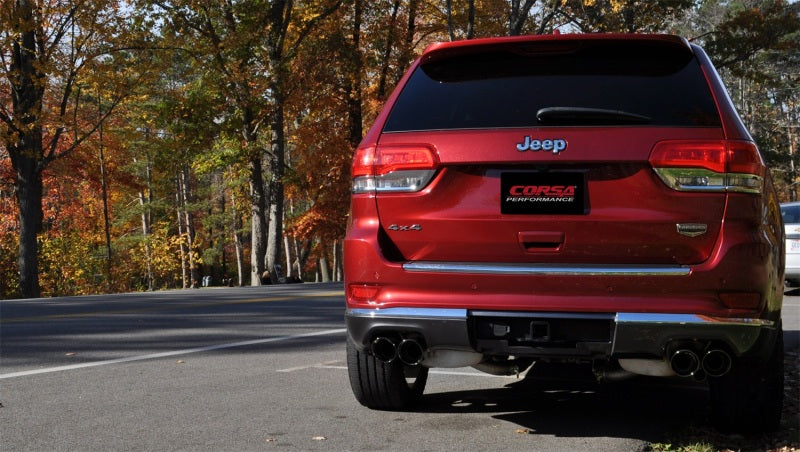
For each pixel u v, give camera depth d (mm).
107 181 44531
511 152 4000
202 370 6285
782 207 14609
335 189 38625
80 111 33938
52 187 48625
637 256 3922
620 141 3910
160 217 60969
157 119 31062
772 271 3936
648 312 3842
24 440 4148
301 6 33875
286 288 19062
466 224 4078
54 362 6641
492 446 4070
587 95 4090
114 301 13711
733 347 3842
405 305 4129
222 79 29969
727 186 3859
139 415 4719
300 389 5523
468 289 4051
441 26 37469
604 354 3936
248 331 8812
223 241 66938
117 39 26375
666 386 5707
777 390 4160
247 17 29953
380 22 36562
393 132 4266
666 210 3887
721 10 55969
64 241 47062
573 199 3965
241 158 32844
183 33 28375
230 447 4039
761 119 64438
